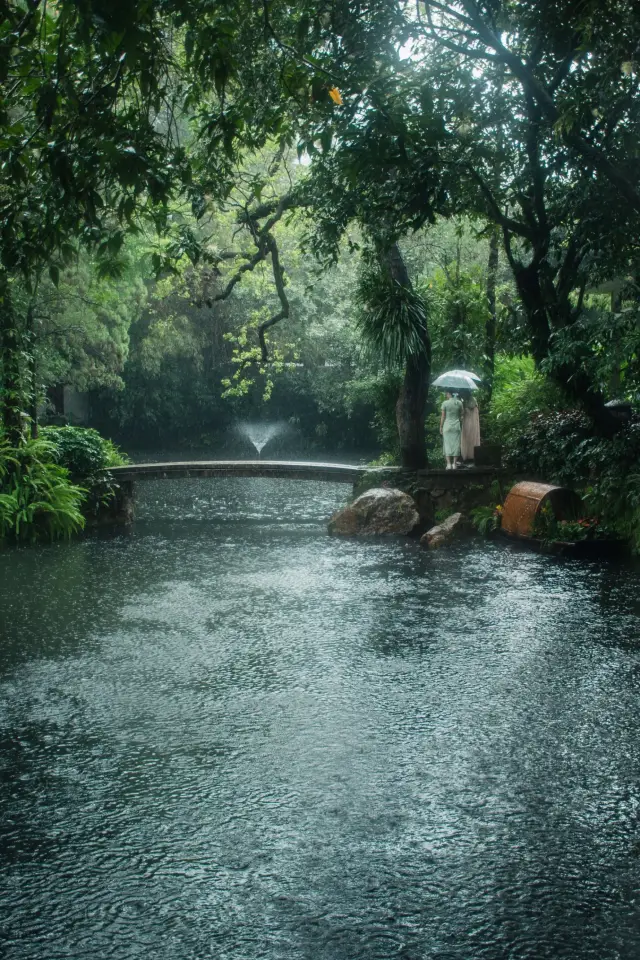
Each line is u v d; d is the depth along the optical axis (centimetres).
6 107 491
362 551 1434
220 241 2680
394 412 2031
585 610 1001
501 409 1911
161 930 411
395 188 920
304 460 3616
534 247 1241
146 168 474
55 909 430
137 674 795
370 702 716
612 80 834
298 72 627
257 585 1172
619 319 1260
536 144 1030
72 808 536
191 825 513
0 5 412
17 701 726
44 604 1072
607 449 1470
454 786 561
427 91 855
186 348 3791
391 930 409
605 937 403
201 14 490
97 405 4206
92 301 2553
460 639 894
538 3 866
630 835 497
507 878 453
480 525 1580
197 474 1814
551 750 616
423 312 1731
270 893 441
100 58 491
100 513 1798
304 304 3503
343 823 513
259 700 724
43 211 527
